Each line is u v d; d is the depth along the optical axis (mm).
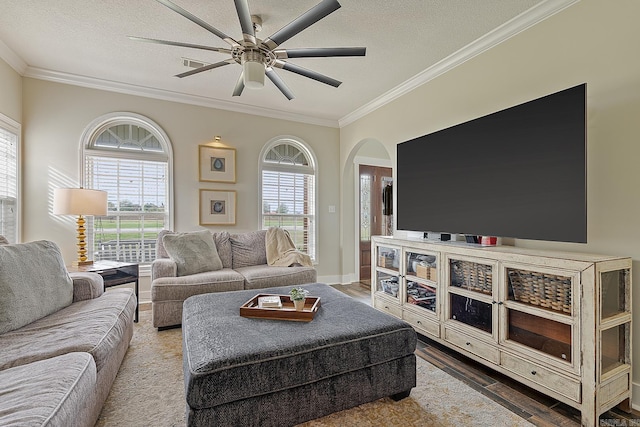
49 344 1492
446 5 2215
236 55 2211
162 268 3053
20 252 1859
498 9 2252
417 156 3068
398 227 3312
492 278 2102
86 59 3072
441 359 2383
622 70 1826
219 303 2168
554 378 1732
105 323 1809
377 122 4180
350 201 5191
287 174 4801
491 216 2305
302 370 1512
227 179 4270
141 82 3611
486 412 1711
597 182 1933
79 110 3504
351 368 1632
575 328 1646
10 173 3080
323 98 4066
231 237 3881
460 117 2916
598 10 1936
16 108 3137
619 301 1746
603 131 1909
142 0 2195
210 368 1340
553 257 1758
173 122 3979
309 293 2441
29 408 982
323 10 1694
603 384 1602
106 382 1694
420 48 2801
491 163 2311
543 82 2236
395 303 3053
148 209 3898
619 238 1833
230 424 1379
